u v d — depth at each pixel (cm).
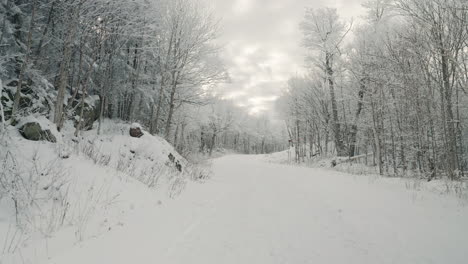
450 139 1095
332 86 2262
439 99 1308
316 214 538
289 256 332
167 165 1076
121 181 657
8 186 423
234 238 397
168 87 1622
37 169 518
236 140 7838
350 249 354
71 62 1102
